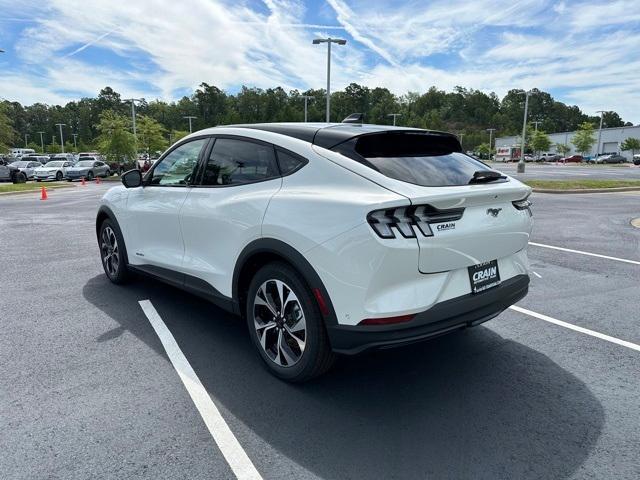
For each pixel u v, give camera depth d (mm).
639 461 2447
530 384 3264
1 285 5473
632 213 11867
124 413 2863
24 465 2393
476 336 4102
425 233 2684
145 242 4641
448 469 2379
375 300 2645
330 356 3014
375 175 2832
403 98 164625
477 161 3633
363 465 2410
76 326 4223
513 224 3262
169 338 3977
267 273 3203
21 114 137125
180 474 2340
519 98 163125
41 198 18031
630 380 3320
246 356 3654
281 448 2545
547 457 2477
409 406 2973
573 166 56875
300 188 3074
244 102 120125
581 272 6184
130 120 51125
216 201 3623
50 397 3035
